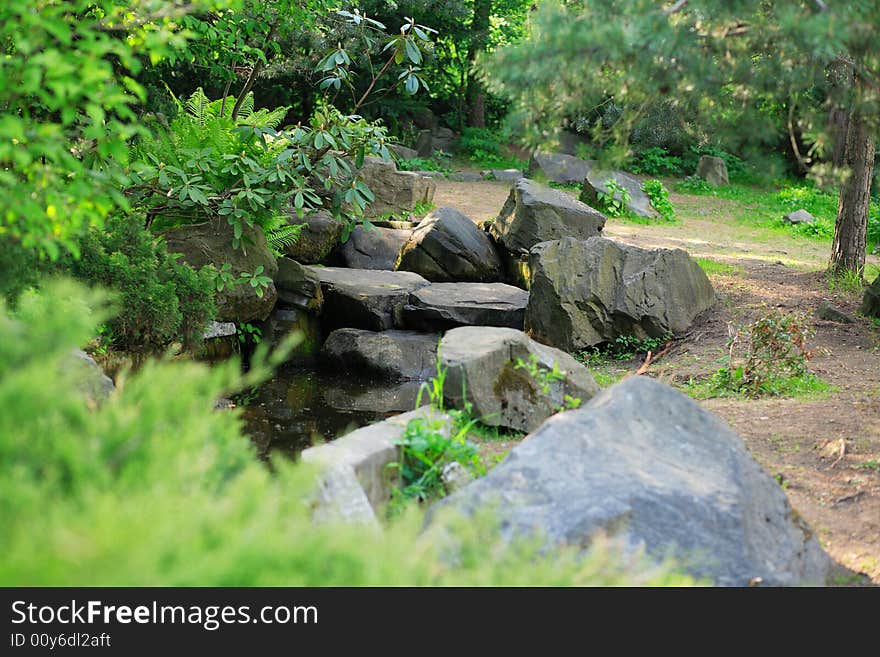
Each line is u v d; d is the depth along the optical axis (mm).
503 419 7176
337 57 10859
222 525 2684
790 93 5727
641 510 3902
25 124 4727
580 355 10633
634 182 21094
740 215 22234
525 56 5367
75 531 2389
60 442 2719
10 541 2381
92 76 4242
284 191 11250
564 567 3098
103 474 2727
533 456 4117
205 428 3211
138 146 10000
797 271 14039
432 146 28844
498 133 31578
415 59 10562
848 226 12977
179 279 8992
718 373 8617
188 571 2445
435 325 11078
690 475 4188
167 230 10508
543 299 10672
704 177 27312
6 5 4402
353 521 4184
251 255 10656
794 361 8453
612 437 4305
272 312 11125
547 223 12898
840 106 5895
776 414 7344
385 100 28516
